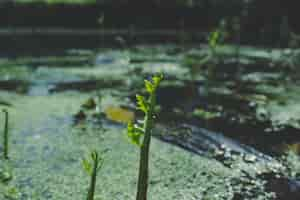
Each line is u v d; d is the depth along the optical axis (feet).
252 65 8.54
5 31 13.92
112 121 4.14
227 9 16.39
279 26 14.35
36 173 2.92
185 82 6.42
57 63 8.08
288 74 7.45
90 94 5.37
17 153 3.21
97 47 11.02
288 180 2.97
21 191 2.69
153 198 2.67
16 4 14.61
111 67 7.75
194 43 13.01
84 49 10.59
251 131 3.98
